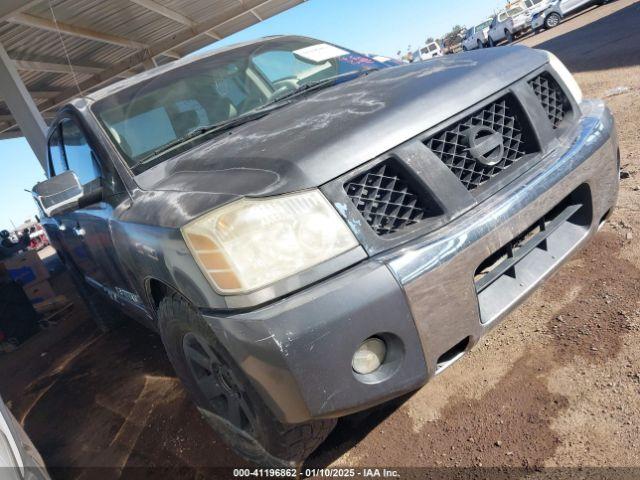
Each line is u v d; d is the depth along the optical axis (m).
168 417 2.89
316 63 3.18
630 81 5.97
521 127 2.04
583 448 1.76
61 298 6.30
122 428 2.96
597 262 2.76
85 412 3.32
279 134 2.03
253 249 1.56
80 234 3.17
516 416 2.00
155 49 13.23
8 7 7.45
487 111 1.96
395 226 1.74
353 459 2.11
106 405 3.30
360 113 1.90
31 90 12.88
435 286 1.65
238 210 1.60
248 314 1.56
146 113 2.74
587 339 2.25
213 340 1.78
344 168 1.69
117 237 2.28
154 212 1.95
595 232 2.23
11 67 8.58
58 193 2.48
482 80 1.99
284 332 1.51
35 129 8.67
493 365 2.33
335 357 1.55
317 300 1.54
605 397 1.92
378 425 2.25
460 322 1.73
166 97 2.83
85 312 5.88
